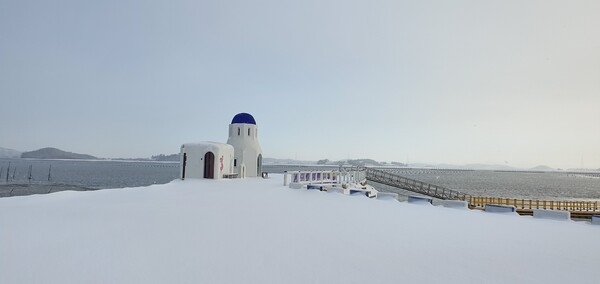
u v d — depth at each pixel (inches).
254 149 1584.6
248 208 631.8
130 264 305.0
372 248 371.9
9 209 605.0
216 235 414.9
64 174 4990.2
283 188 1017.5
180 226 463.8
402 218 573.6
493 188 4215.1
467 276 290.5
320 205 691.4
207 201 724.0
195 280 268.1
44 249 350.6
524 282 280.1
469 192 3432.6
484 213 657.0
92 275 277.4
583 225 544.4
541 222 570.9
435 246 388.8
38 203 684.7
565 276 297.1
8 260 315.3
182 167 1318.9
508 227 519.5
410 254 352.8
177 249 352.5
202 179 1274.6
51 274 279.9
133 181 3710.6
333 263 316.2
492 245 400.8
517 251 376.2
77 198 768.3
